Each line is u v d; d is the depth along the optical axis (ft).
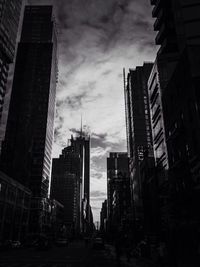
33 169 457.68
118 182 388.57
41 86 539.29
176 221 102.01
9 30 379.14
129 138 490.08
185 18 163.12
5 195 236.43
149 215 180.75
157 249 71.61
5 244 151.23
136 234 188.65
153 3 216.54
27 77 549.13
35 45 586.86
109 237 312.29
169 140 132.26
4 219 233.55
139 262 74.79
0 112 351.25
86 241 203.72
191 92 104.99
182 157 113.09
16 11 410.93
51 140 556.92
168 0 190.49
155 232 157.58
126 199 338.95
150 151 306.55
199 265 57.98
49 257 93.30
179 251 93.56
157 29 206.59
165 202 123.54
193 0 165.99
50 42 599.57
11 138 480.23
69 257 94.63
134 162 302.66
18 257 91.76
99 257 96.48
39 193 439.22
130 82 501.97
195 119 100.53
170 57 176.55
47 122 508.53
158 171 165.17
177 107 121.19
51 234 418.51
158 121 171.42
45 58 571.69
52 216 454.81
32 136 484.33
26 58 571.69
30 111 512.22
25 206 298.76
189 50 110.42
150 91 196.34
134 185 298.97
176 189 117.60
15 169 435.12
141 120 449.89
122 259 87.20
